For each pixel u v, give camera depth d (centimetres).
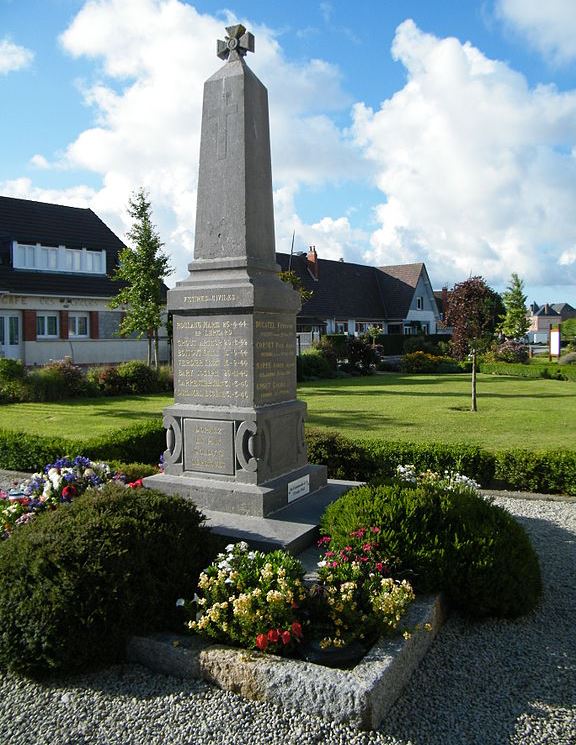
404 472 770
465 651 462
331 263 5200
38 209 3116
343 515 547
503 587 502
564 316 11656
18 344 2820
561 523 751
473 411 1802
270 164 710
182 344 677
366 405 1970
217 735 364
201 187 684
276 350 677
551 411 1798
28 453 1034
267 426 649
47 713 389
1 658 420
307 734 363
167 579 469
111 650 429
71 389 2195
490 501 627
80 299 3002
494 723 380
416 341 4366
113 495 511
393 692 395
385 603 425
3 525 572
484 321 1983
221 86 671
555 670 439
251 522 609
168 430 685
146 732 369
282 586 428
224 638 435
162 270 2611
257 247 679
